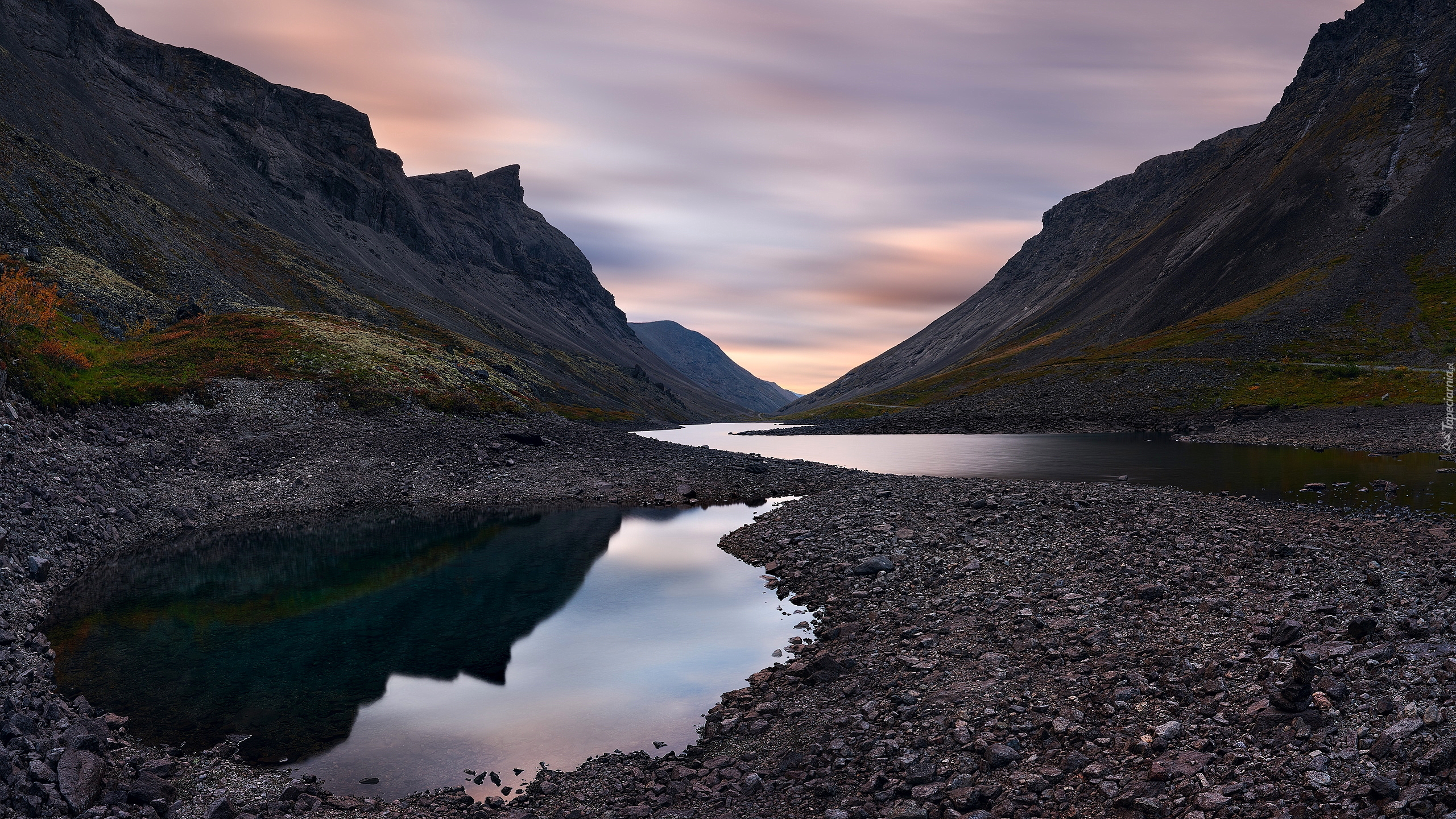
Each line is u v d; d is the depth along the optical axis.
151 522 44.97
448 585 33.75
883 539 35.75
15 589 29.91
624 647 25.52
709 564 36.81
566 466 64.69
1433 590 21.45
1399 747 12.71
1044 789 13.74
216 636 27.06
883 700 18.61
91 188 132.38
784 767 15.98
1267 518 36.81
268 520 49.16
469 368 101.81
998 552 31.88
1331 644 17.36
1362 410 112.00
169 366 67.62
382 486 57.88
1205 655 18.36
